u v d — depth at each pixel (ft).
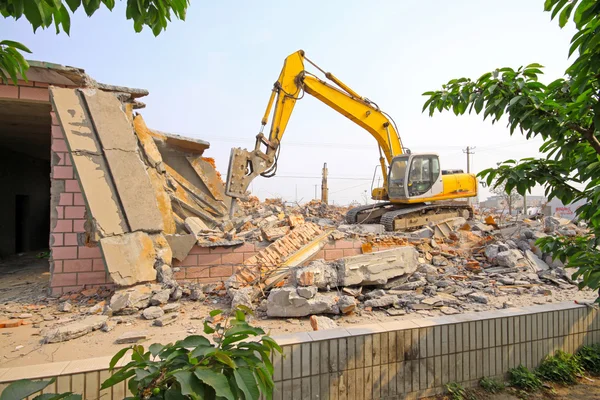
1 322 15.26
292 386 10.22
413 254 21.70
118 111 20.88
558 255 8.66
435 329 11.89
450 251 27.55
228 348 5.20
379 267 20.12
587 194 7.57
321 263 19.52
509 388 12.34
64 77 21.31
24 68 6.63
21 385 3.92
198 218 27.91
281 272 19.83
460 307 17.67
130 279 17.97
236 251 21.89
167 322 15.44
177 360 4.79
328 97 35.68
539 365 13.26
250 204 52.42
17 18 4.58
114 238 18.35
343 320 15.94
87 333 14.26
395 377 11.33
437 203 40.96
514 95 7.42
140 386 4.61
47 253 36.17
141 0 5.45
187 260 21.20
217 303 18.43
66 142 18.89
